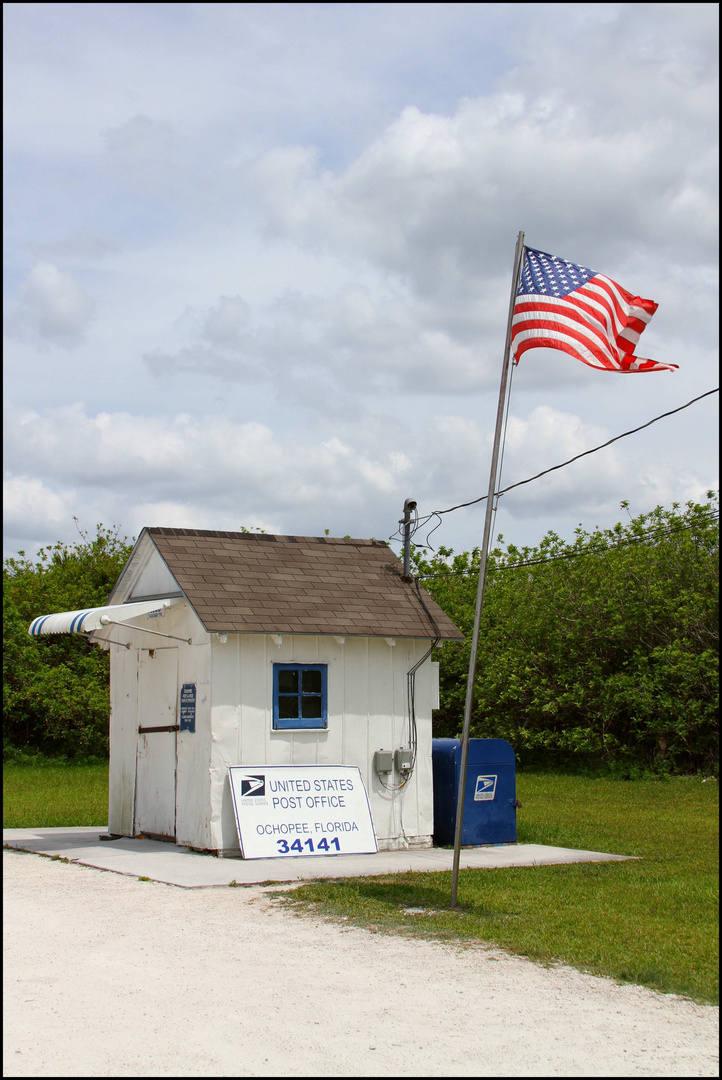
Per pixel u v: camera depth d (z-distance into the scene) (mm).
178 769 13367
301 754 13156
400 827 13680
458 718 33125
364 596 14242
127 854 12648
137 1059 5312
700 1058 5395
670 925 8469
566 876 10914
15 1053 5387
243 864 11781
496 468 9828
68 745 34344
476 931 8219
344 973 6977
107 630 15219
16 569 40125
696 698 26891
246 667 12922
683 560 28219
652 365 9945
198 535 14188
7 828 16234
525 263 10070
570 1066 5262
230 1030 5781
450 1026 5875
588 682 28609
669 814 18234
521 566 31047
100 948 7688
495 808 13992
